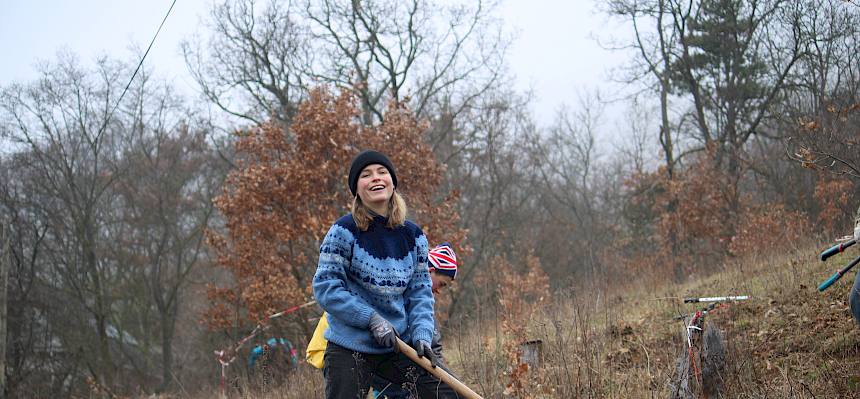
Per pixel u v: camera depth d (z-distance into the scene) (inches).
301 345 494.3
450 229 514.3
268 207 481.4
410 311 148.3
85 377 931.3
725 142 859.4
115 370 975.0
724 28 873.5
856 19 587.8
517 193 1202.6
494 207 1071.0
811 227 512.1
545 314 302.7
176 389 798.5
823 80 577.9
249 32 924.0
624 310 348.2
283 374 411.8
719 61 909.2
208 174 1130.0
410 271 148.2
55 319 987.3
